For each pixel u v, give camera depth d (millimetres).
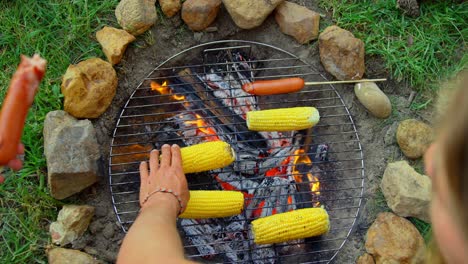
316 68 2822
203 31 2832
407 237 2424
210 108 2840
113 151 2660
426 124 2666
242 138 2855
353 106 2762
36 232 2416
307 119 2547
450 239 732
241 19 2750
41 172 2506
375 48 2773
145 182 2072
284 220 2389
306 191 2752
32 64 1638
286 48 2857
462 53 2799
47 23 2779
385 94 2762
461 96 705
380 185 2607
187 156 2410
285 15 2785
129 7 2689
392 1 2854
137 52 2764
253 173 2789
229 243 2639
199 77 2881
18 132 1656
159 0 2777
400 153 2664
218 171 2764
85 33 2756
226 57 2914
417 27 2832
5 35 2732
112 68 2633
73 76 2535
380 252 2432
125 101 2719
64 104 2545
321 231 2430
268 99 2918
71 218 2383
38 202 2471
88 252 2436
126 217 2578
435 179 781
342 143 2766
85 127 2475
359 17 2824
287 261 2623
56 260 2332
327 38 2725
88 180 2451
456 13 2850
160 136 2787
